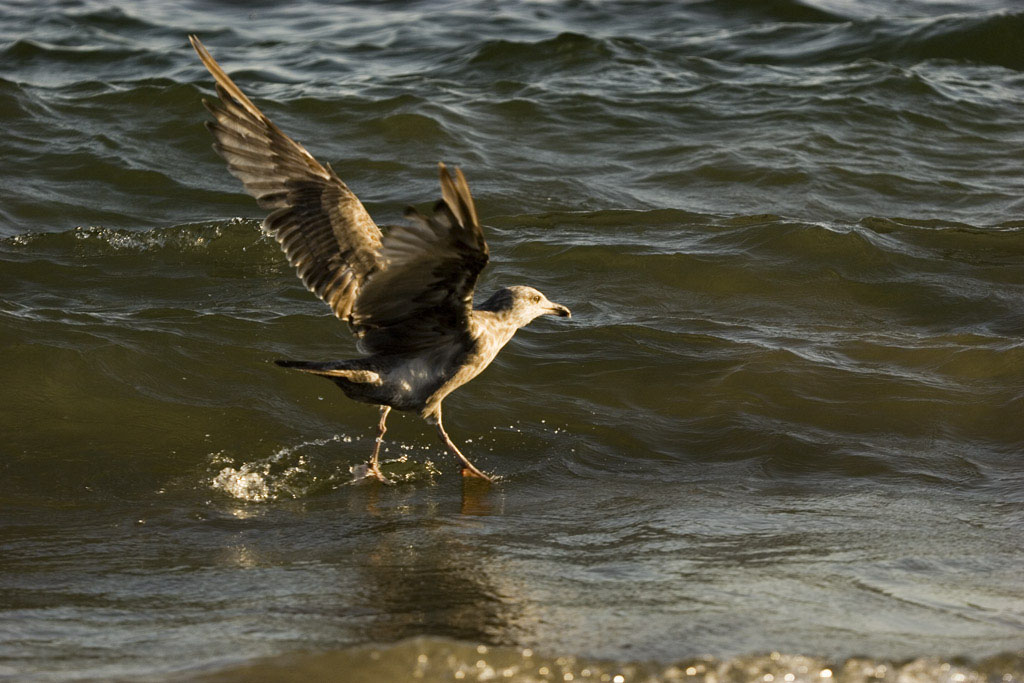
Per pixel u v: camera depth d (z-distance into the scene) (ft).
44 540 32.01
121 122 71.26
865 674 24.00
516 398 42.63
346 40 92.48
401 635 25.81
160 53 87.35
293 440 39.55
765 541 31.96
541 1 102.78
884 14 99.81
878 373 44.39
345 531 32.96
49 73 82.89
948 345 46.39
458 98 77.10
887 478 37.42
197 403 41.01
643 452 39.58
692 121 74.95
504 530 32.96
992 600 28.17
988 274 53.78
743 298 51.39
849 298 51.47
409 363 33.22
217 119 30.35
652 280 52.80
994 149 72.90
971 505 35.17
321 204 31.32
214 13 100.73
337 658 23.79
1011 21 91.30
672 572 29.71
